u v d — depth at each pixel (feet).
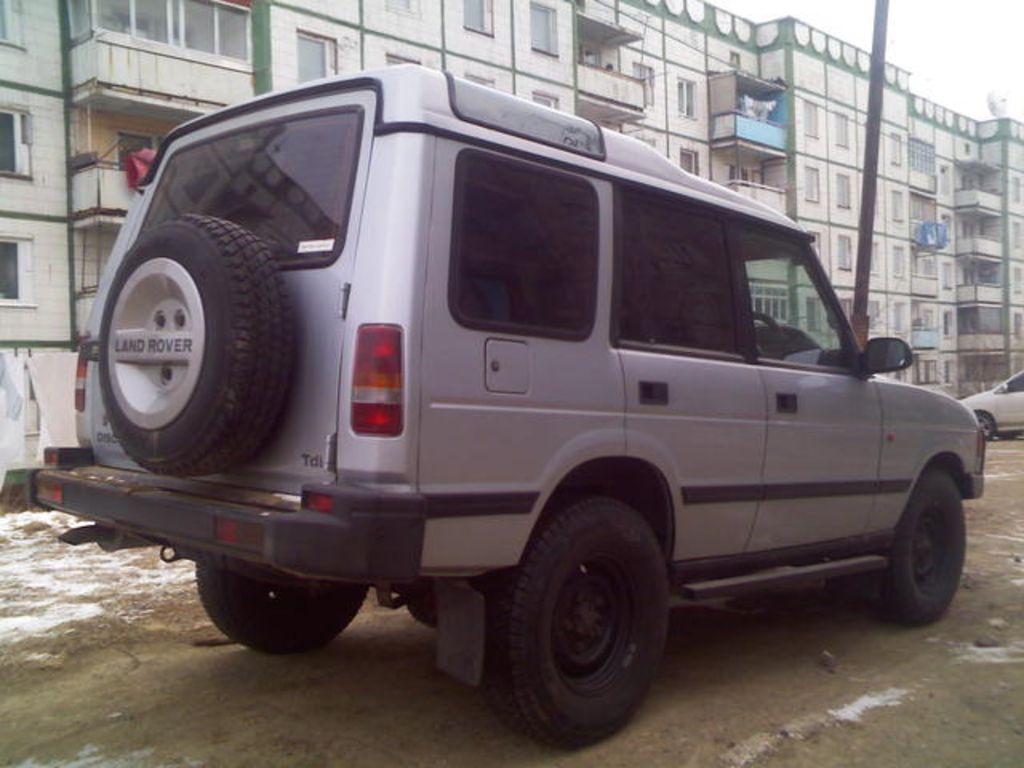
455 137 11.07
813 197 126.11
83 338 14.55
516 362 11.29
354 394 10.26
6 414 35.55
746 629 18.40
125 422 11.42
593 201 12.67
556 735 11.83
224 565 12.64
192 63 64.18
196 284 10.59
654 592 12.86
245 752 12.26
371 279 10.44
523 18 88.99
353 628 17.92
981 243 162.20
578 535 11.80
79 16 62.18
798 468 15.46
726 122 114.62
